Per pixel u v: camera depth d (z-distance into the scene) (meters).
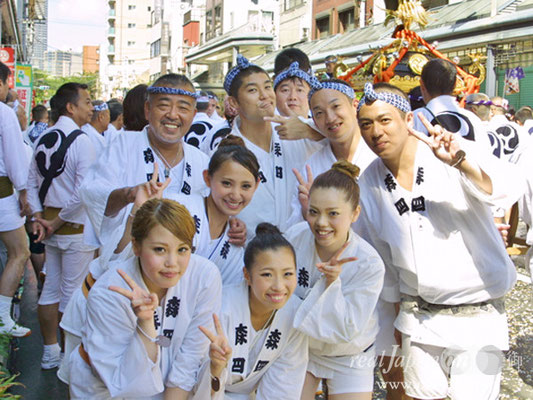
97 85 70.25
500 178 2.74
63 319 3.00
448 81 3.50
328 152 3.52
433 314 3.02
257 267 2.57
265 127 3.69
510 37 10.94
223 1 34.38
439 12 13.77
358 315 2.72
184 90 3.28
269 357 2.76
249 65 3.61
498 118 6.52
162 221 2.41
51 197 4.63
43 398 4.05
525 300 5.95
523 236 7.79
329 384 2.98
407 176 3.02
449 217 2.92
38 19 38.31
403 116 2.96
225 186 2.89
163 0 54.53
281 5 25.16
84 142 4.64
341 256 2.83
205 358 2.69
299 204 3.37
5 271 4.51
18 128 4.42
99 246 3.51
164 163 3.45
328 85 3.27
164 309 2.63
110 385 2.45
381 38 14.96
